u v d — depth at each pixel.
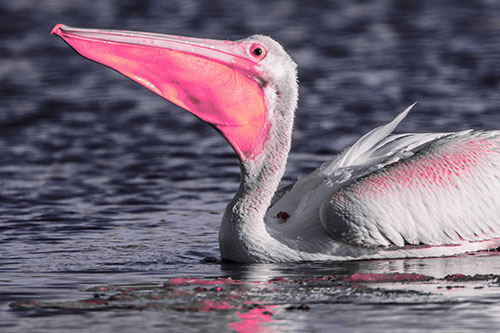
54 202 17.27
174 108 27.59
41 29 41.78
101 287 11.05
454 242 12.94
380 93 28.17
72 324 9.34
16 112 27.16
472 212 12.95
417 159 13.09
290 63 12.73
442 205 12.80
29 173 19.88
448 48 35.03
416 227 12.63
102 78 32.53
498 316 9.48
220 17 42.75
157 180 19.23
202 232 14.91
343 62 33.28
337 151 21.44
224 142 23.19
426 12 42.75
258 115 12.61
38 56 36.50
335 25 40.34
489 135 13.60
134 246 13.84
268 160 12.69
